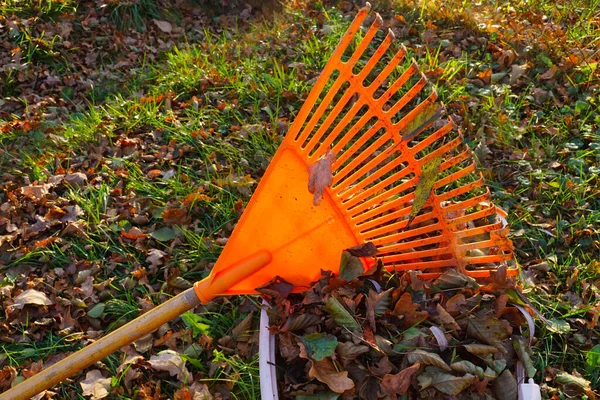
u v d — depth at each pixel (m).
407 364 1.13
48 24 2.06
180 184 1.54
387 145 1.64
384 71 1.09
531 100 1.77
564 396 1.20
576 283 1.37
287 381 1.15
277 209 1.14
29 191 1.53
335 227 1.18
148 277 1.40
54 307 1.33
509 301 1.22
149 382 1.21
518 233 1.45
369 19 2.07
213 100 1.80
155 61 2.05
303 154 1.11
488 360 1.13
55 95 1.91
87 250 1.44
